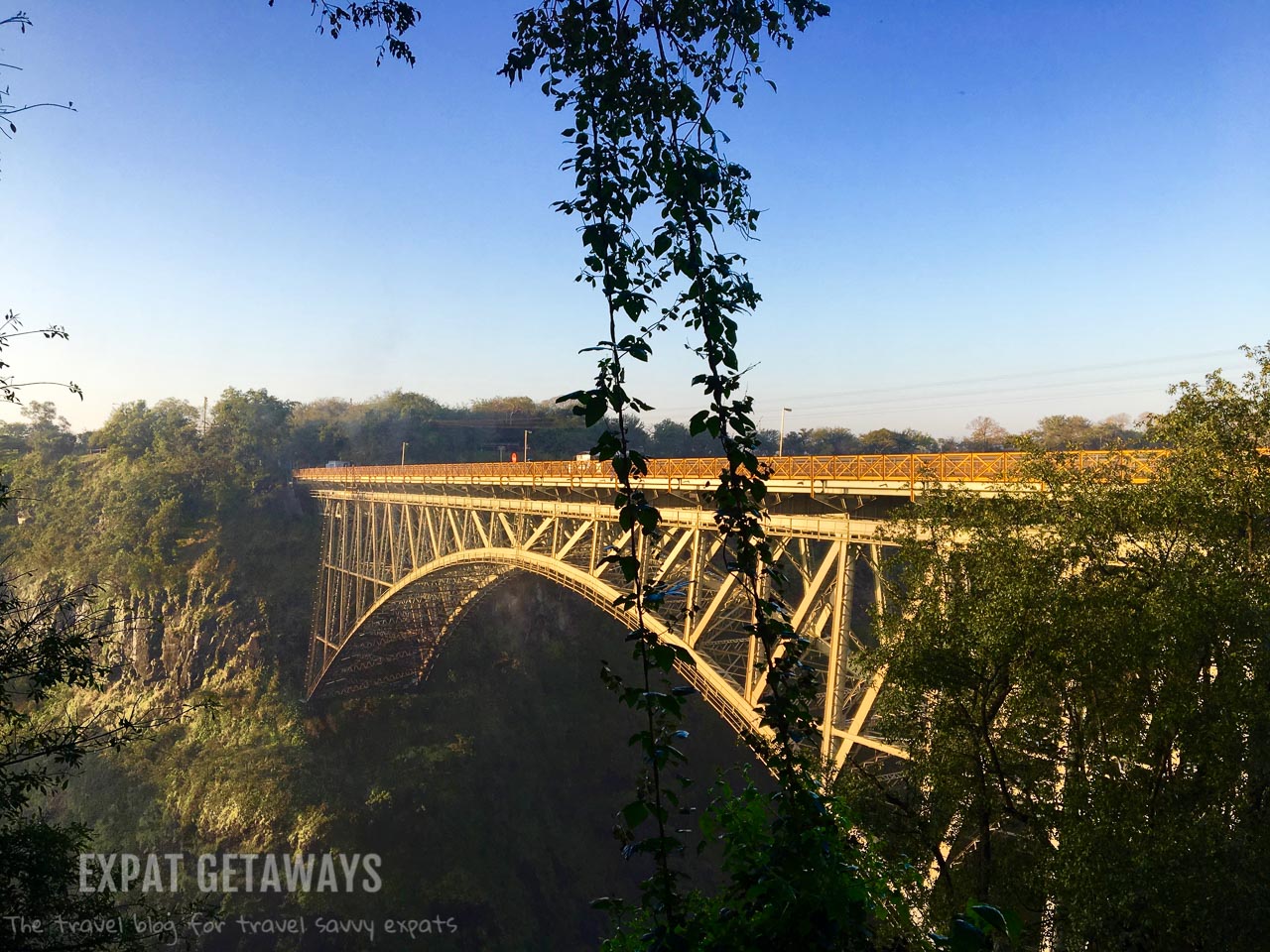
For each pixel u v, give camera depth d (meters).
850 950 3.57
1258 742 9.73
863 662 15.16
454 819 58.84
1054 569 12.65
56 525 69.81
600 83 3.49
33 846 10.34
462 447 107.69
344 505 58.59
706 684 20.39
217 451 78.50
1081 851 10.00
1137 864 9.40
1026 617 11.68
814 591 18.33
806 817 3.54
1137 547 12.20
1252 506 11.33
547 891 58.91
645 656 3.10
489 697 71.44
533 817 63.81
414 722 66.12
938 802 12.98
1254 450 11.57
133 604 65.75
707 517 21.14
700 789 61.97
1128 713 11.26
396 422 104.56
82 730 11.34
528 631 78.19
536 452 107.38
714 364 3.43
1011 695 12.27
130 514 69.38
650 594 3.18
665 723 3.22
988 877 12.34
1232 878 8.98
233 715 61.41
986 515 13.71
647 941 3.29
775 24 3.90
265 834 52.12
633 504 3.15
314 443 89.44
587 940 57.31
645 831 57.59
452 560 38.94
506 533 35.12
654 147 3.52
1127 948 9.98
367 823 54.81
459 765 62.84
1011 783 12.41
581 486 28.50
